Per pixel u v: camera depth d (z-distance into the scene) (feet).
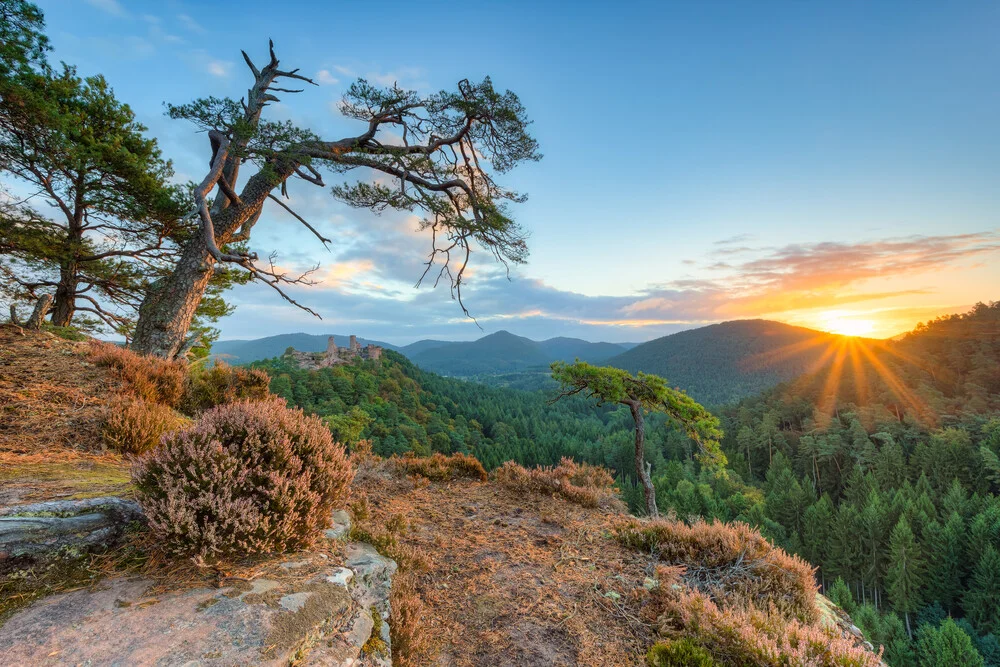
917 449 235.61
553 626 11.75
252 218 37.27
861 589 150.20
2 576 7.79
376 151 35.86
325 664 7.35
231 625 7.49
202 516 9.42
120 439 15.05
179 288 30.76
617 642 11.25
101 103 36.76
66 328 35.70
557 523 19.38
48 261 38.75
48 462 12.46
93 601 7.77
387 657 8.79
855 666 9.74
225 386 24.53
